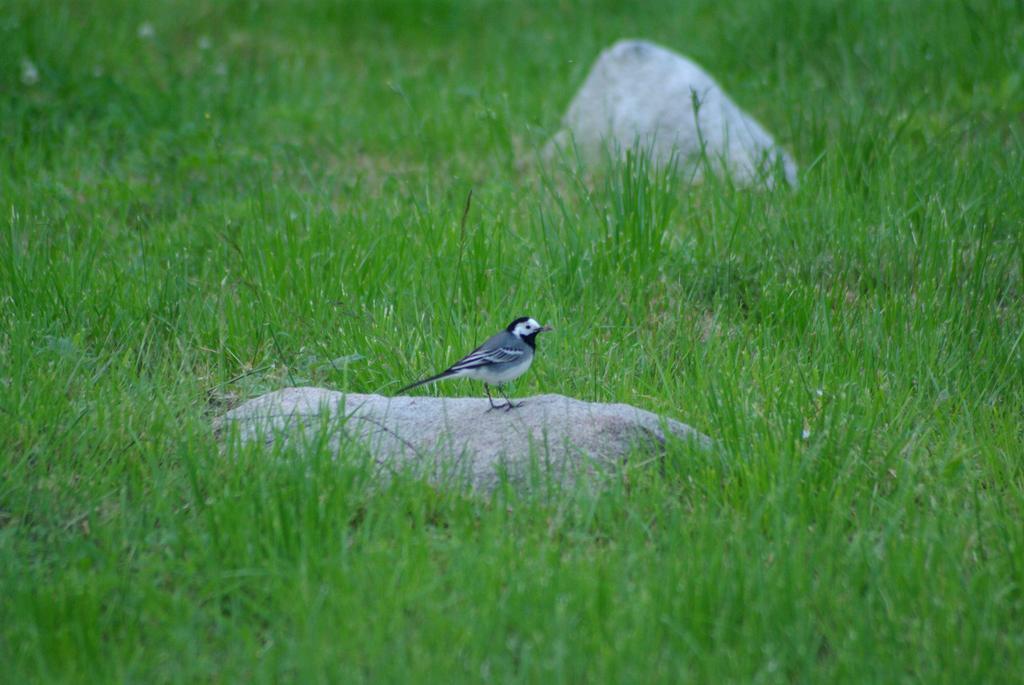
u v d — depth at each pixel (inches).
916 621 317.1
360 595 319.3
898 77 837.8
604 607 317.1
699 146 737.6
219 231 625.6
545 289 552.7
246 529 346.6
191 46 1040.8
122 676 293.6
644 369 491.2
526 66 973.8
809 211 619.2
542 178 621.3
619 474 388.2
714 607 318.7
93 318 518.6
